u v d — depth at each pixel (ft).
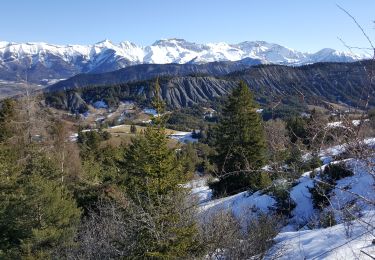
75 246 44.93
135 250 29.66
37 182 59.16
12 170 72.90
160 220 29.84
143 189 32.27
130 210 31.19
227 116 91.20
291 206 50.93
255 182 59.00
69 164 98.37
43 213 57.00
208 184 85.25
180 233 29.19
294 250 29.96
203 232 31.30
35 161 76.07
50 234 52.26
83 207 69.67
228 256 29.60
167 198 30.58
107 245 32.24
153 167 32.22
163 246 28.86
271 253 31.55
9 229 57.57
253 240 31.53
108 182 69.05
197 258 29.63
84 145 147.84
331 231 30.94
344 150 9.25
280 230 42.88
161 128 33.60
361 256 23.76
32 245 51.65
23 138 108.27
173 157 33.68
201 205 46.37
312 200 49.85
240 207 53.31
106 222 38.11
